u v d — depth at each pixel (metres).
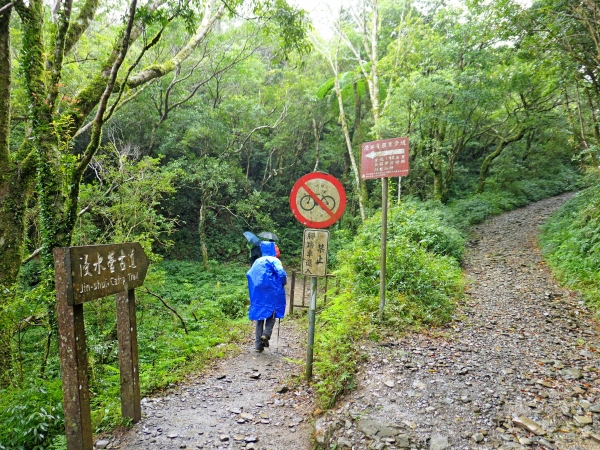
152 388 4.29
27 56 4.46
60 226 4.45
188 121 14.64
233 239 18.08
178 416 3.67
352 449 2.87
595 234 7.93
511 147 19.61
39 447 3.25
